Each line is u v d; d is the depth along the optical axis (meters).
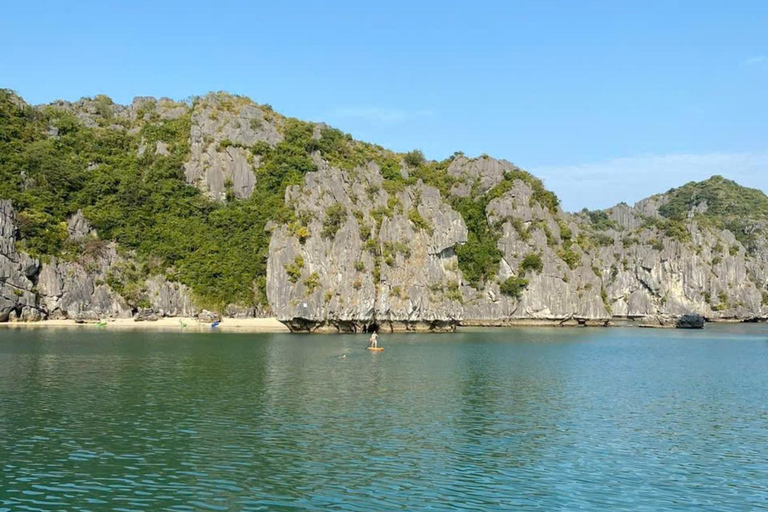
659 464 32.69
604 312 180.12
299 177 163.88
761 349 99.88
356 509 26.02
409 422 40.50
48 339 91.25
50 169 145.25
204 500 26.61
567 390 54.03
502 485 29.11
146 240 148.12
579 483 29.61
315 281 115.69
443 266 133.12
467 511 26.02
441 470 31.02
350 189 128.75
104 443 34.16
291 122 185.25
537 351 89.69
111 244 144.62
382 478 29.66
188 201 158.50
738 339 126.00
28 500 26.11
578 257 180.75
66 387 50.00
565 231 184.12
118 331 111.81
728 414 45.00
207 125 175.88
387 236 126.19
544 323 173.00
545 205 187.25
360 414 42.44
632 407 47.09
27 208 136.50
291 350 81.69
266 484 28.56
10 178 140.62
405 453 33.59
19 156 146.88
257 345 88.12
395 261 125.69
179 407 43.34
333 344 92.19
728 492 28.80
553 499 27.53
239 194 167.50
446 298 130.50
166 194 159.00
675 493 28.56
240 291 145.38
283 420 40.22
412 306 125.56
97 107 193.12
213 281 144.62
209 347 83.75
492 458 33.09
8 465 30.25
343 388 52.25
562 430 39.38
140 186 157.12
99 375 56.41
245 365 65.00
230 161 170.50
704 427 40.88
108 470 29.92
